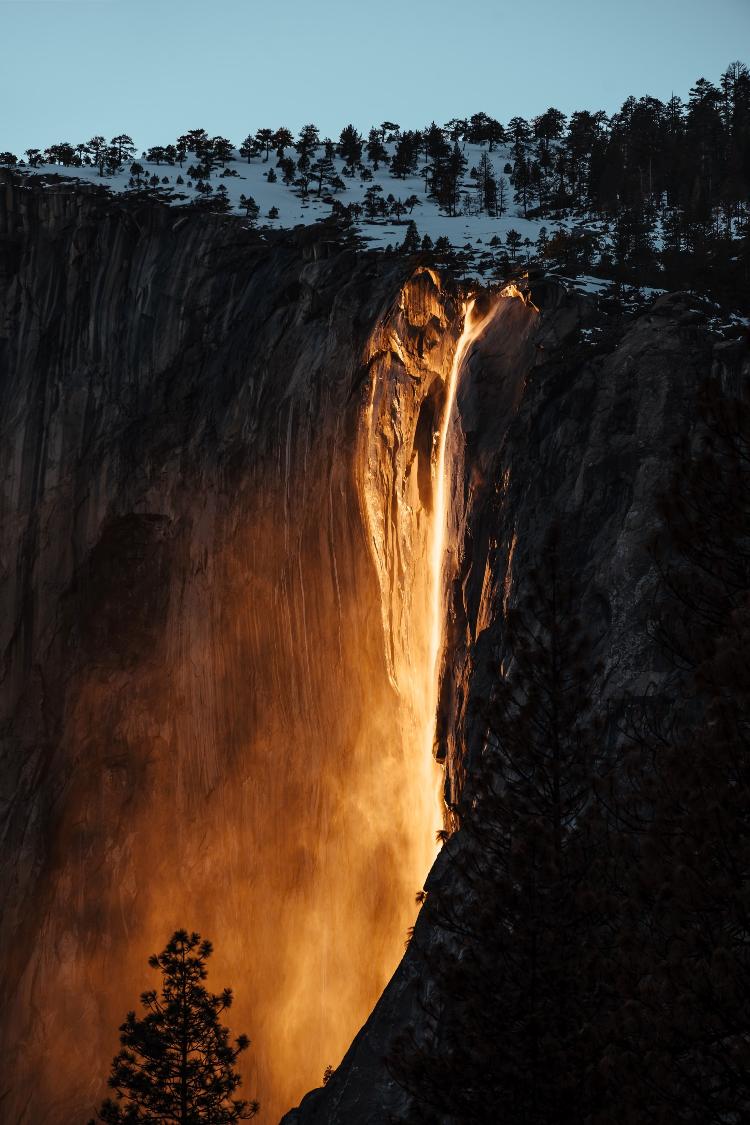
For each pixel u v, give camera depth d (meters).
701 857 14.90
